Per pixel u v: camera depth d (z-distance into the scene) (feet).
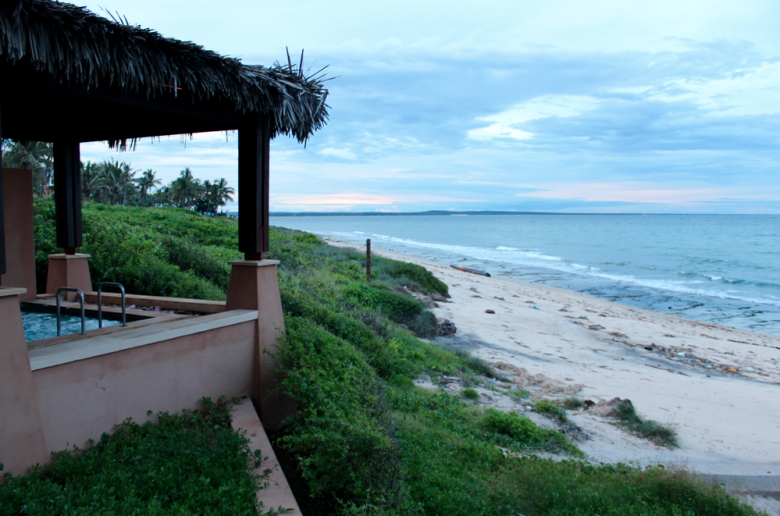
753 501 17.74
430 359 32.94
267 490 10.24
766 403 32.55
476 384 29.99
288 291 30.55
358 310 37.35
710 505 15.24
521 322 54.29
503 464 17.12
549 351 43.37
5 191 20.18
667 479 16.25
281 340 16.99
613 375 36.94
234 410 14.67
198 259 37.63
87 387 11.22
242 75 14.02
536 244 215.10
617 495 14.96
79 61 10.55
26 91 14.46
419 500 12.97
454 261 135.85
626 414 26.86
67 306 19.86
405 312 45.78
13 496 8.42
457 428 20.86
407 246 192.54
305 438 12.37
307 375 15.37
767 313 73.10
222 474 10.27
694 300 82.58
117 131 19.35
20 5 9.24
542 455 19.99
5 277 20.24
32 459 9.83
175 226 68.13
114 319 18.52
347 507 11.69
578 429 24.31
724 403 31.91
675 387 34.86
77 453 10.80
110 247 30.07
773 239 239.91
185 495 9.39
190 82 12.92
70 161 21.47
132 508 8.66
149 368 12.80
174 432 12.09
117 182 199.41
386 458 12.37
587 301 75.61
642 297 84.64
